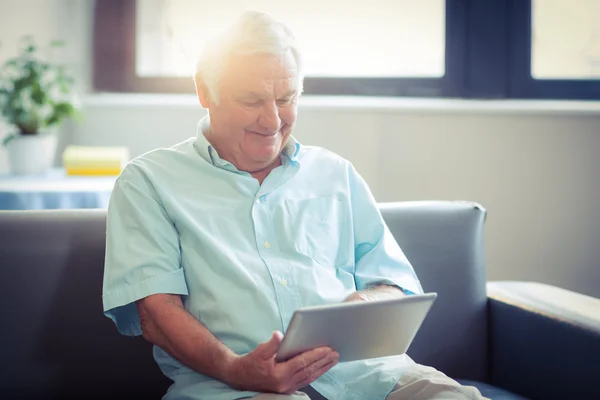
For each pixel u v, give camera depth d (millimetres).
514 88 3273
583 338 1696
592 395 1681
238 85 1566
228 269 1571
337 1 3350
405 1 3314
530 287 2010
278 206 1676
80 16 3482
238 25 1583
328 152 1806
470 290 1909
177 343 1483
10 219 1666
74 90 3473
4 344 1627
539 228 3170
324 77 3393
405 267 1736
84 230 1695
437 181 3230
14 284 1639
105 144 3396
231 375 1425
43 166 3010
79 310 1670
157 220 1582
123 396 1692
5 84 3158
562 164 3129
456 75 3307
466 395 1484
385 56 3361
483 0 3250
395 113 3225
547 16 3221
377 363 1597
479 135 3176
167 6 3453
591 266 3143
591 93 3225
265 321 1560
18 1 3213
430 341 1869
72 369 1663
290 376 1381
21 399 1635
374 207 1772
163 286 1523
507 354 1888
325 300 1609
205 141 1669
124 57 3510
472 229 1931
